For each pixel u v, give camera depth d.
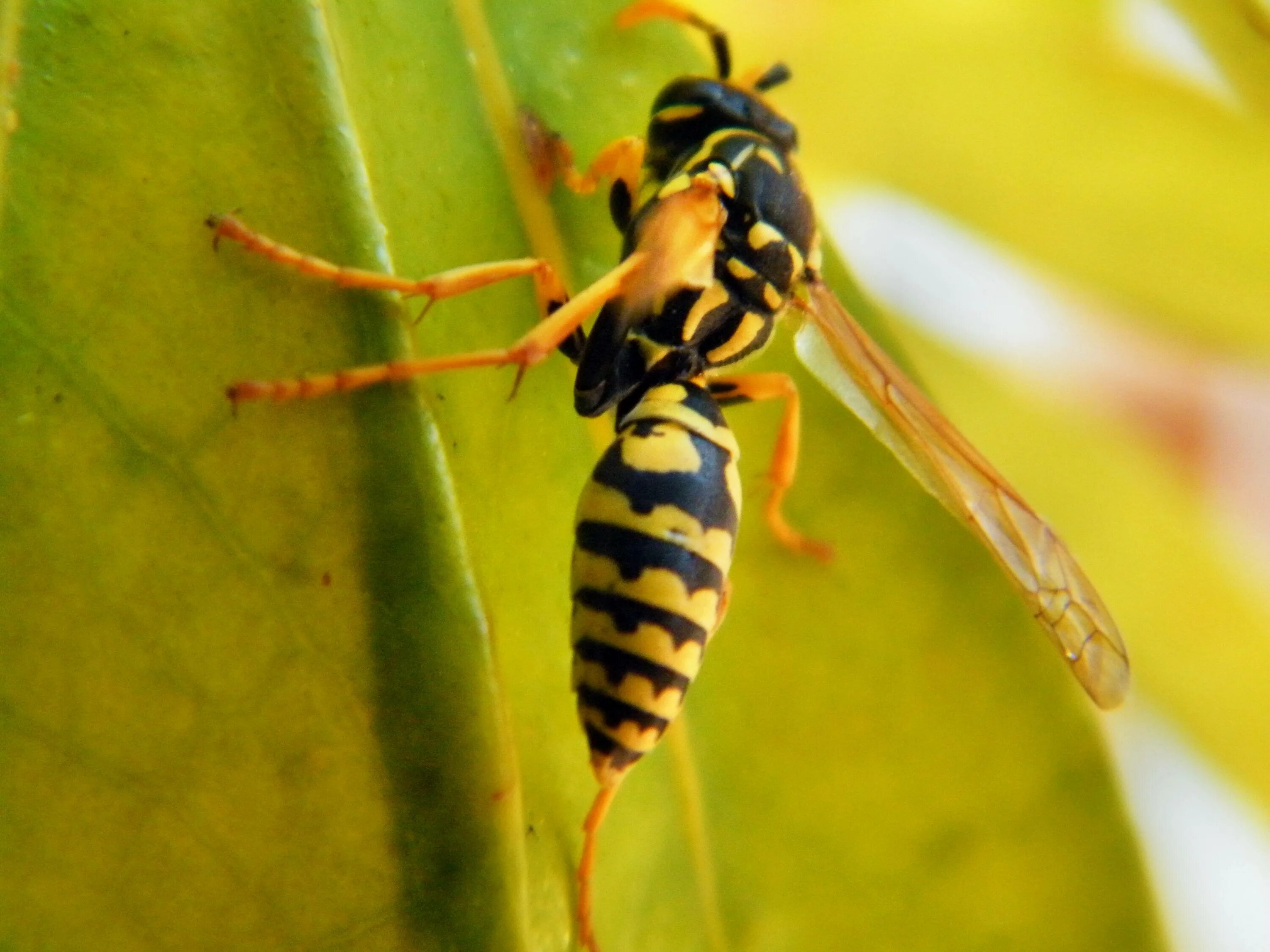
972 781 0.08
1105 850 0.08
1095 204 0.09
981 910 0.08
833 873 0.08
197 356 0.08
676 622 0.08
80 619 0.07
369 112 0.08
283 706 0.07
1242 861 0.10
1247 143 0.09
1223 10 0.09
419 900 0.08
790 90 0.09
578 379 0.08
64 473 0.07
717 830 0.08
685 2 0.09
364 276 0.08
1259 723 0.10
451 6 0.08
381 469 0.08
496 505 0.08
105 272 0.07
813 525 0.09
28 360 0.07
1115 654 0.09
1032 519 0.09
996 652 0.09
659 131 0.09
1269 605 0.10
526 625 0.08
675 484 0.08
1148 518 0.10
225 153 0.08
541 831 0.08
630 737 0.08
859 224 0.10
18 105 0.07
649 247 0.08
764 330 0.09
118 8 0.07
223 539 0.07
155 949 0.07
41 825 0.07
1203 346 0.10
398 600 0.08
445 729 0.07
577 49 0.08
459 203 0.08
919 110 0.09
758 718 0.08
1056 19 0.09
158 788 0.07
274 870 0.07
